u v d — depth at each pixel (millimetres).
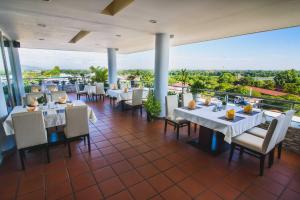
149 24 3352
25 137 2209
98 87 6898
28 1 2223
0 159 2424
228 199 1786
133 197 1799
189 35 4359
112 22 3232
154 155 2707
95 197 1791
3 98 2908
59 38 5090
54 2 2252
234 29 3664
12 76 5234
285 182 2074
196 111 2982
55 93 4156
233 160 2580
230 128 2240
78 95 7340
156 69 4504
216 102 3693
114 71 7742
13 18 3023
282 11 2512
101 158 2600
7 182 2023
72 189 1910
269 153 2344
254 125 2760
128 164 2441
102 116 4871
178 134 3320
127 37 4840
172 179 2113
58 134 3273
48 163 2443
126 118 4711
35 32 4238
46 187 1939
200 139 3064
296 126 2900
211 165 2438
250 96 3705
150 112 4402
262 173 2205
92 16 2881
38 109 2850
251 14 2658
